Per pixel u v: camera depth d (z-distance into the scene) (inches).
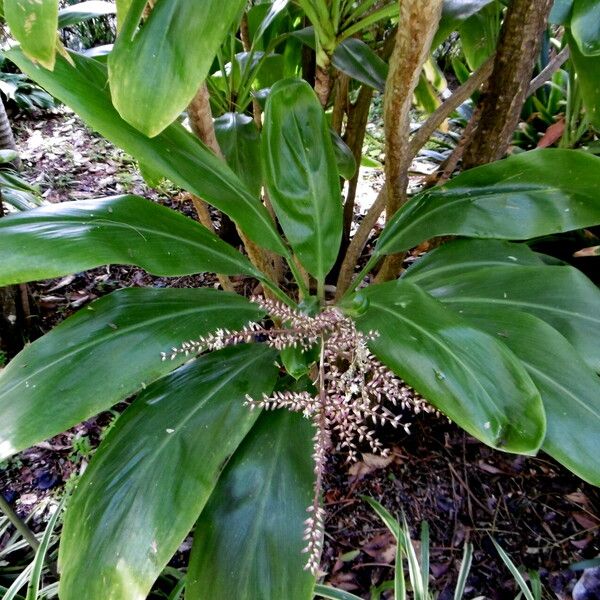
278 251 30.9
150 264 24.2
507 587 41.1
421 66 27.8
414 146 42.5
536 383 24.8
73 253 21.8
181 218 28.6
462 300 29.7
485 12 47.7
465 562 38.1
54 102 136.4
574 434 23.2
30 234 22.2
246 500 26.1
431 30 25.7
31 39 16.3
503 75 34.0
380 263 76.4
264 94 50.4
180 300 29.5
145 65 18.7
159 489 23.5
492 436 21.6
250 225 29.5
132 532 22.6
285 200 31.5
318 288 32.9
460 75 98.0
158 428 25.9
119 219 25.5
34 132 126.6
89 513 23.5
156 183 45.1
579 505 46.2
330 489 47.4
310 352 26.6
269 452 27.6
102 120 24.1
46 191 97.0
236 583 23.7
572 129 63.5
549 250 58.4
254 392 27.7
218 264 27.6
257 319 29.7
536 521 45.1
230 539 25.0
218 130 44.8
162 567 21.9
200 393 27.6
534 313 28.8
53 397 24.0
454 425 52.7
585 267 56.7
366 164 72.1
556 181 30.6
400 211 34.5
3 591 35.4
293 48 61.3
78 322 27.4
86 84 24.6
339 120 58.4
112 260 22.6
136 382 24.9
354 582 41.3
